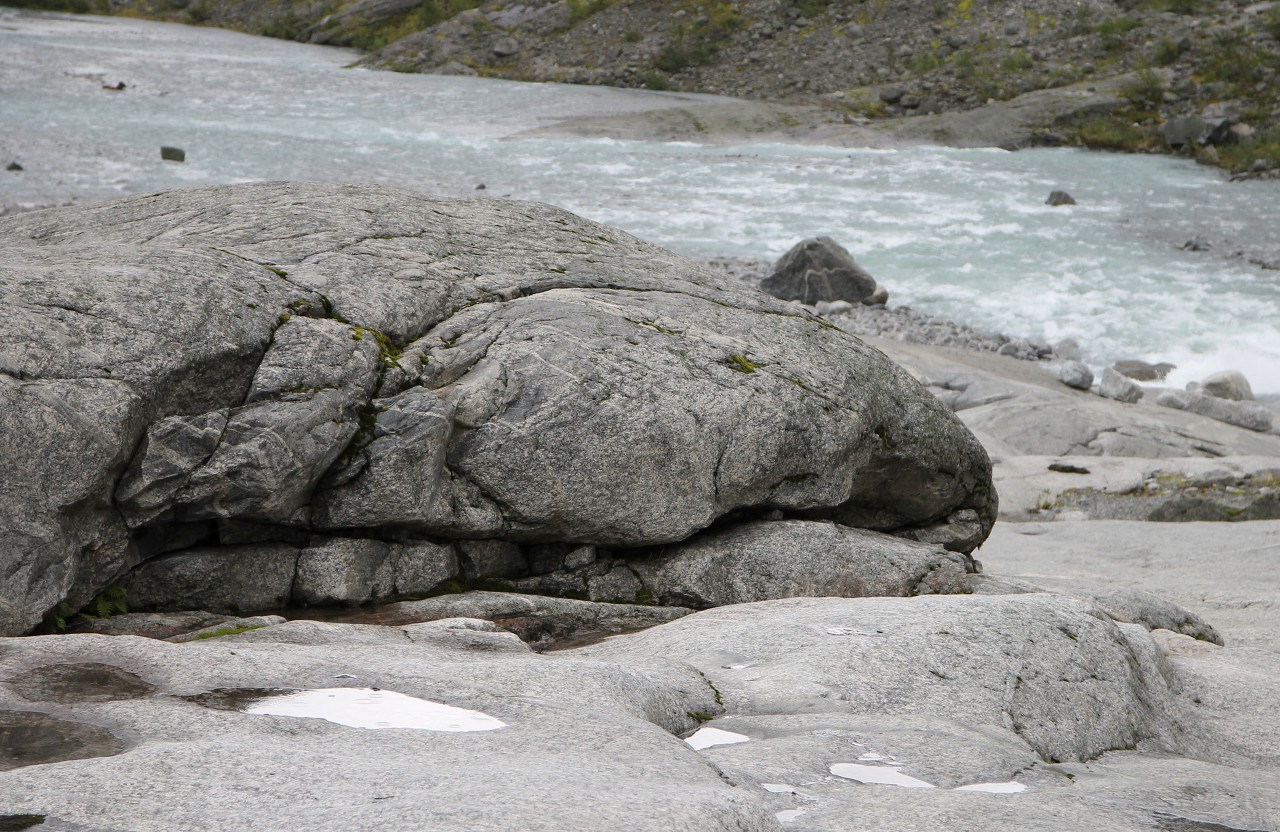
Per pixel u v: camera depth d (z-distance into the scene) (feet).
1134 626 33.06
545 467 35.73
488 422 35.55
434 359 36.19
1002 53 218.79
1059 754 25.82
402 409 34.40
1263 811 22.00
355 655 25.16
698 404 37.55
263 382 32.89
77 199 122.31
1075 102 197.16
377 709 21.76
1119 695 28.45
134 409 30.22
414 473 34.14
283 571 33.99
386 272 38.99
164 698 21.89
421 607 34.60
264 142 164.04
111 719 20.49
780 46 232.12
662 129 190.29
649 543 37.86
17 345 29.45
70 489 29.14
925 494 44.68
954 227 142.61
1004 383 94.73
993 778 22.34
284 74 226.99
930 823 19.33
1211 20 219.61
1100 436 87.45
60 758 18.92
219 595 33.19
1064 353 107.55
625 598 37.91
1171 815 21.42
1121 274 127.34
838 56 226.38
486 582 37.24
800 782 20.97
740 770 21.04
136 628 30.91
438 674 23.68
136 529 31.65
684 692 25.27
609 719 21.84
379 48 266.36
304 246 39.91
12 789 16.85
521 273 42.04
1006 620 29.73
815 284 114.93
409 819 15.96
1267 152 176.35
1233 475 79.97
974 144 190.29
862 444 41.09
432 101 207.41
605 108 202.18
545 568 38.04
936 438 43.65
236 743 19.01
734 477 38.06
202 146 157.89
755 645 28.35
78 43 249.55
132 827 15.79
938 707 25.90
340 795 16.90
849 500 43.80
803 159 177.88
